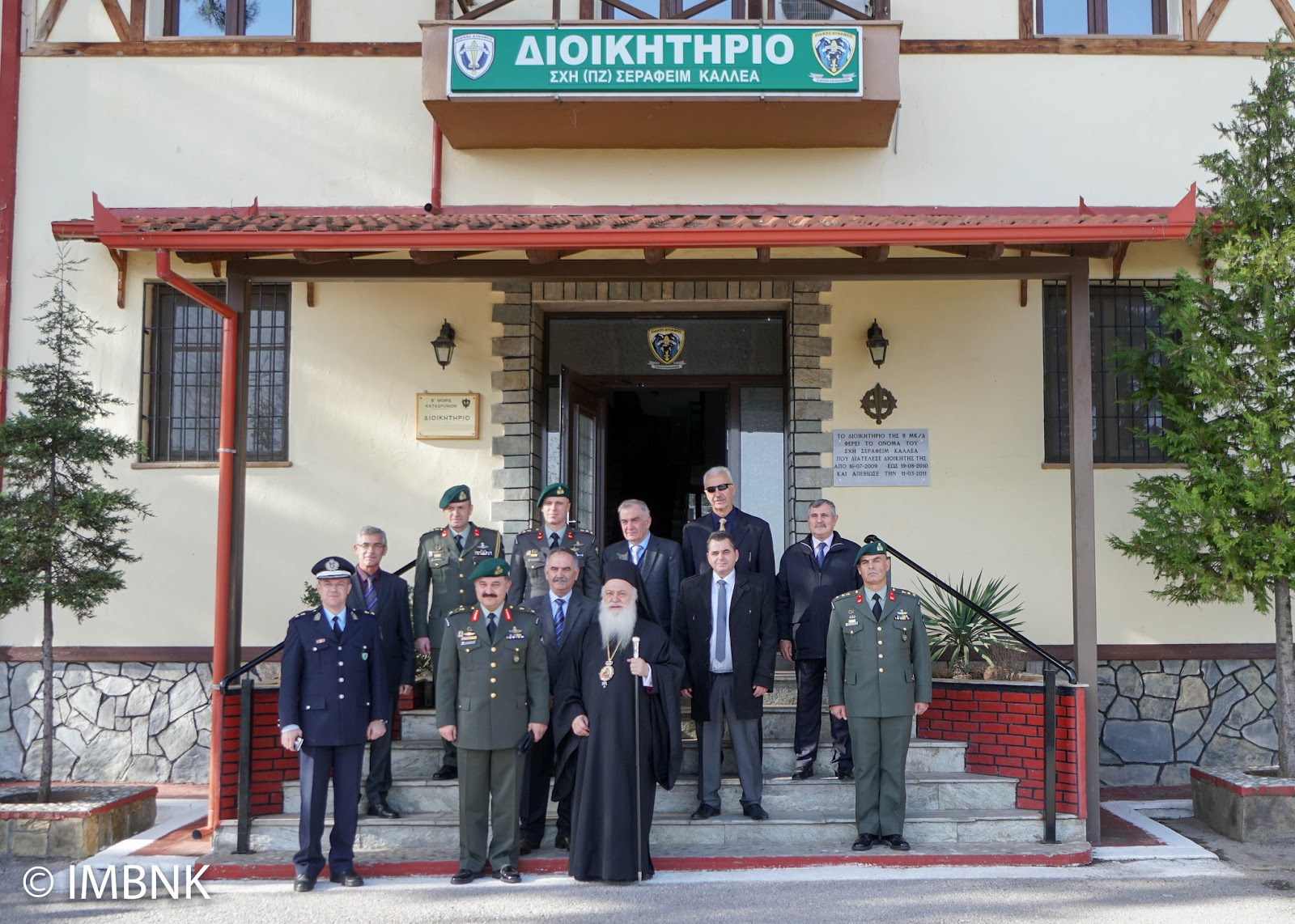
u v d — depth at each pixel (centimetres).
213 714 703
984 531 925
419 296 949
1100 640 909
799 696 739
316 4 959
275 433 953
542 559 733
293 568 931
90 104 951
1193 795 787
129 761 905
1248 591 784
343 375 945
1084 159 939
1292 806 717
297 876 628
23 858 692
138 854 699
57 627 915
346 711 634
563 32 866
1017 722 732
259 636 924
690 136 922
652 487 1023
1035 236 689
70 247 941
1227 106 944
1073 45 948
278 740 725
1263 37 948
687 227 703
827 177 939
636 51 863
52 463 750
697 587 705
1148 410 949
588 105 872
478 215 843
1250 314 767
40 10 959
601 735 635
